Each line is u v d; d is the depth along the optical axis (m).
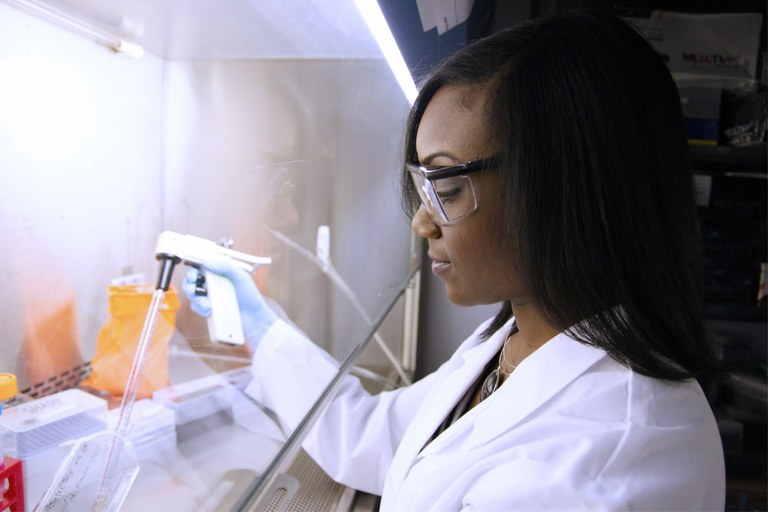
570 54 0.56
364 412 1.16
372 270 1.70
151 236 1.64
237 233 1.44
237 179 1.51
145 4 1.14
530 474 0.55
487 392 0.83
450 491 0.63
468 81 0.62
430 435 0.84
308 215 1.59
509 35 0.62
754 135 1.81
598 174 0.55
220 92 1.54
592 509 0.50
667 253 0.59
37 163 1.18
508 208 0.58
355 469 1.05
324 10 1.07
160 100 1.58
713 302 2.10
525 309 0.75
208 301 1.01
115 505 0.69
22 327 1.16
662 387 0.61
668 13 1.94
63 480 0.75
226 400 0.95
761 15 1.93
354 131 1.62
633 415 0.59
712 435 0.63
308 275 1.50
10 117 1.09
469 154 0.61
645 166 0.56
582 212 0.56
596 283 0.57
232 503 0.55
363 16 0.99
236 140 1.54
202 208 1.56
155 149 1.60
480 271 0.65
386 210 1.67
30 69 1.13
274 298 1.30
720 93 1.95
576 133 0.55
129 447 0.83
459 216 0.63
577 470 0.54
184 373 1.06
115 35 1.34
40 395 1.19
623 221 0.56
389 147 1.60
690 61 1.95
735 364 2.09
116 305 1.16
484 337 1.02
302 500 1.01
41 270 1.21
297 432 0.76
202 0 1.11
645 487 0.53
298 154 1.57
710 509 0.60
